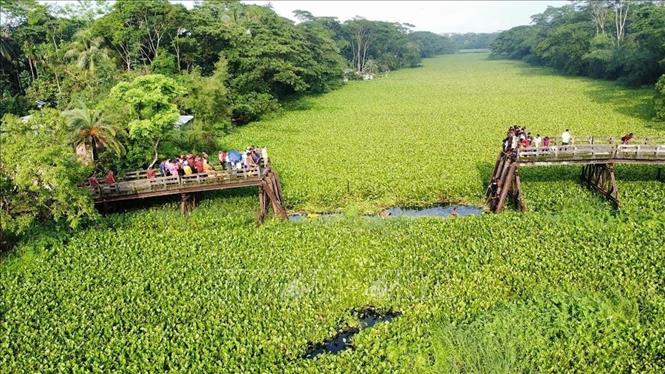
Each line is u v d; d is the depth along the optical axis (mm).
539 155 27922
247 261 24109
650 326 18453
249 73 56812
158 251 25250
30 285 22641
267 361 18078
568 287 21062
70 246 25766
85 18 60531
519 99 68625
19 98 48250
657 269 21766
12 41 54781
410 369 17375
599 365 16938
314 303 21094
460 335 18484
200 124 40969
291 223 28156
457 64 150250
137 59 54719
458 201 31844
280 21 71875
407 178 35250
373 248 24875
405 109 64875
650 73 69562
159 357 18062
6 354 18531
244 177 28266
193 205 30453
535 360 17266
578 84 80875
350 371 17375
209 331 19344
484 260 23234
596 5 92438
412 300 20938
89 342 18938
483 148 42469
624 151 27719
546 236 25047
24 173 22875
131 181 28203
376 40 129500
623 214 27047
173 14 51156
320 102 72812
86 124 30266
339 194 33031
